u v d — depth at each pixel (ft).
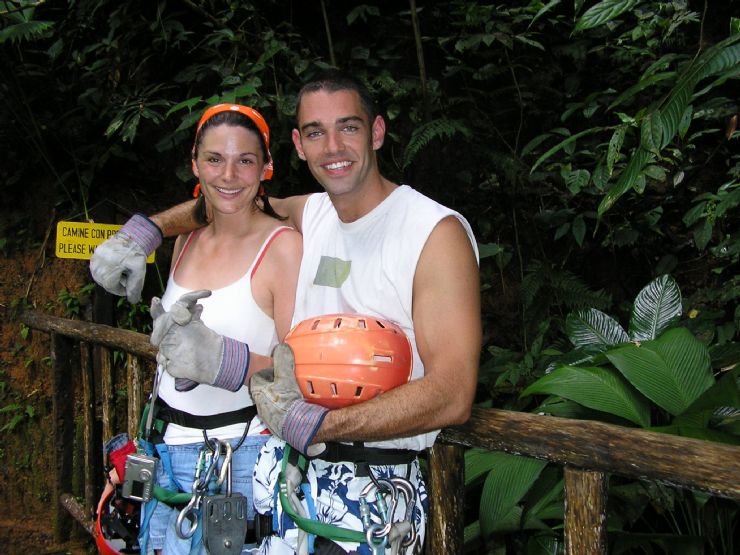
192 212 6.29
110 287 5.85
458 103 13.66
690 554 6.91
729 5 13.20
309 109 4.81
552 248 14.02
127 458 5.58
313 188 13.15
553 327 13.52
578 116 13.78
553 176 13.60
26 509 12.59
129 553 6.28
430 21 13.87
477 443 5.02
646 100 13.30
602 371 7.21
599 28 13.37
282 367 4.32
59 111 12.59
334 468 4.65
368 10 12.87
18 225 12.48
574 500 4.57
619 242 13.12
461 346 4.35
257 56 12.66
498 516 6.68
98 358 12.52
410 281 4.59
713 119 13.01
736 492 3.81
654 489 7.87
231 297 5.66
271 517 5.23
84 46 13.05
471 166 13.88
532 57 13.60
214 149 5.56
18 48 12.14
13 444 12.57
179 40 12.44
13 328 12.54
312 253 5.33
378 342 4.29
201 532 5.37
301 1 13.46
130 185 12.67
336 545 4.60
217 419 5.55
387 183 5.05
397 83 12.98
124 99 12.28
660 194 13.44
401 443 4.73
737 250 11.62
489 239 13.93
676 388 6.70
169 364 4.77
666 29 12.80
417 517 4.79
